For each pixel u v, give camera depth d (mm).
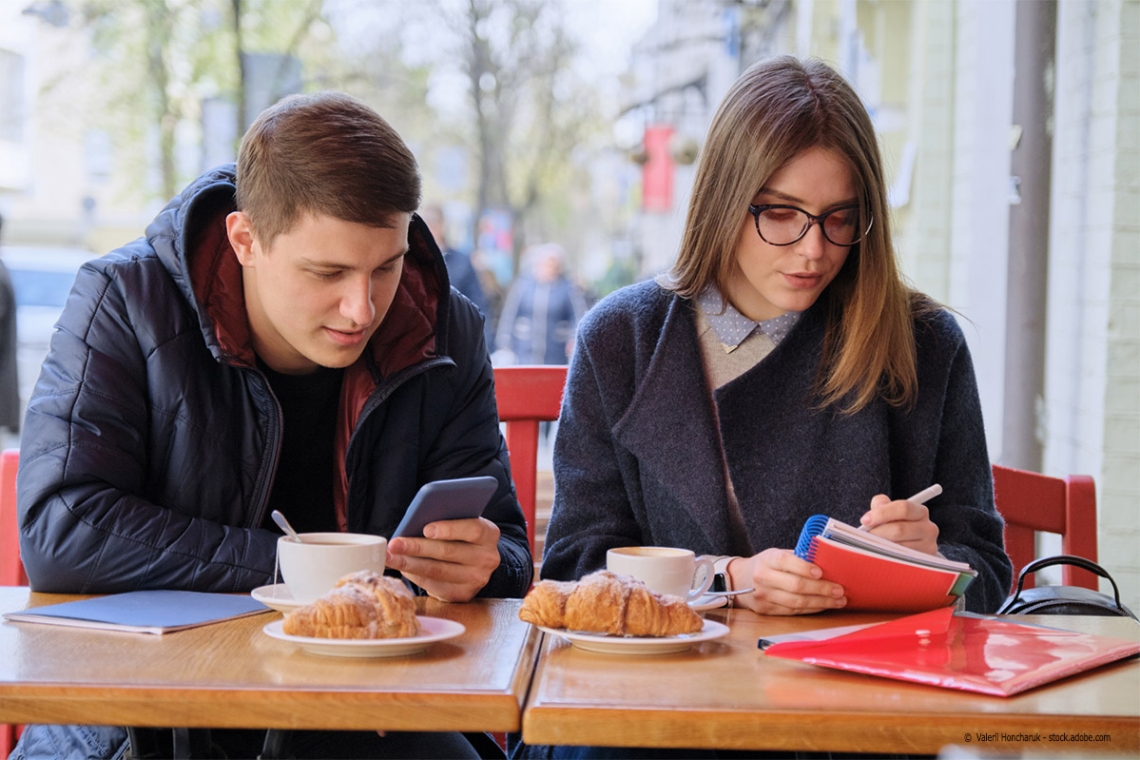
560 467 2258
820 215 2025
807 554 1689
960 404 2242
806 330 2209
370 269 1787
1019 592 2000
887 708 1208
